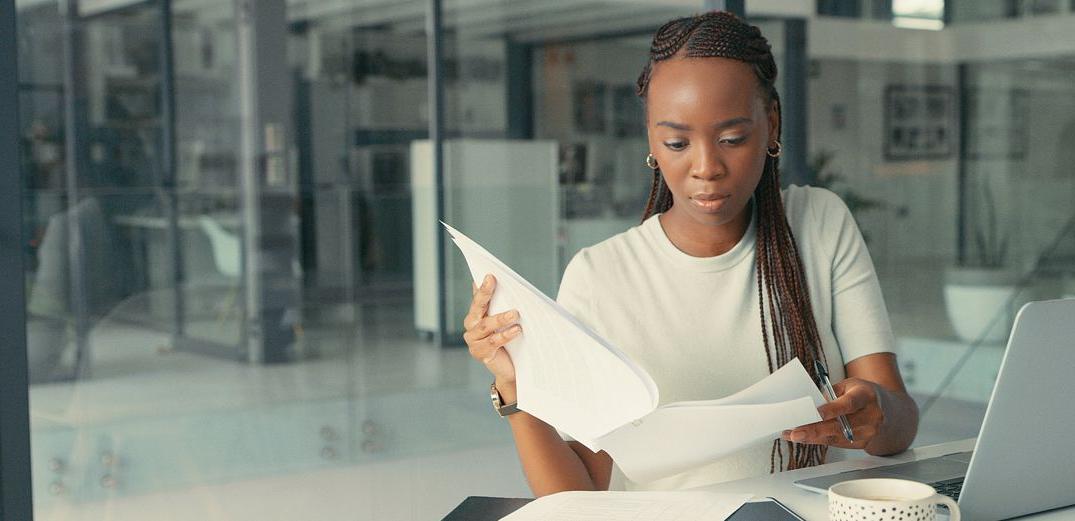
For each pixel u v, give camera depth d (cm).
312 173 338
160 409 332
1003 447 117
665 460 127
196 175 324
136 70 312
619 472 153
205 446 339
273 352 346
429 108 345
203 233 328
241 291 337
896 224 409
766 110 143
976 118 419
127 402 326
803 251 157
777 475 138
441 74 344
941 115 413
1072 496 125
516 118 352
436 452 371
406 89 342
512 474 376
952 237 420
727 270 154
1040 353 116
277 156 332
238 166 329
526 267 358
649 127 146
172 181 321
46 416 314
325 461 357
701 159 139
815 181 392
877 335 156
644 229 159
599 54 356
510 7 348
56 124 303
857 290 158
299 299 346
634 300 154
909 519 104
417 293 361
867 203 402
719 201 141
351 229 346
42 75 300
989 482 117
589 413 123
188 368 334
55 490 318
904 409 147
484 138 349
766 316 154
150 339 327
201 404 338
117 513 328
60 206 306
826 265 157
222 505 341
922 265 416
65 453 318
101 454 323
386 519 360
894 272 412
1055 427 120
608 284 154
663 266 155
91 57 305
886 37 401
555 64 352
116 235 316
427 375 369
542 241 359
